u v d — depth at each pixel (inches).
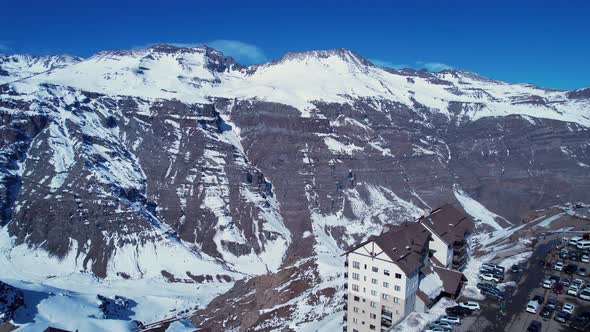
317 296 4948.3
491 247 5546.3
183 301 7751.0
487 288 3454.7
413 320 3061.0
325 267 5812.0
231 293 6909.5
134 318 6786.4
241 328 5128.0
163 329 4274.1
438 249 3656.5
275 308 5098.4
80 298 6525.6
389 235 3334.2
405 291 3073.3
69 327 4522.6
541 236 5241.1
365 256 3230.8
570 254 4296.3
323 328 3892.7
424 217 3927.2
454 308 3161.9
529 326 2918.3
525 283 3705.7
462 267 3983.8
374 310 3228.3
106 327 4603.8
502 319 3070.9
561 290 3476.9
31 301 5861.2
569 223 5807.1
